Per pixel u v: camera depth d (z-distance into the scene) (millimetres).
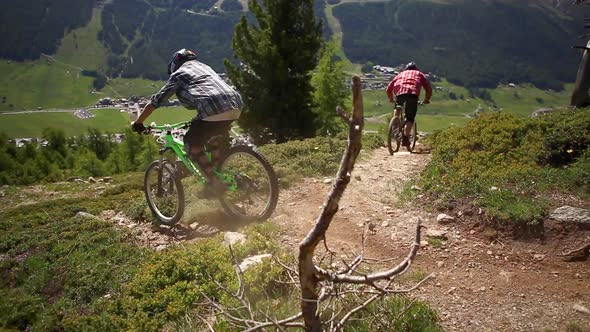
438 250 5340
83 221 6805
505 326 4047
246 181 5633
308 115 22234
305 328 2629
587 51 13398
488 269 4965
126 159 30141
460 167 7473
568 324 4020
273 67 20984
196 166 5812
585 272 4836
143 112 5480
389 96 10062
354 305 3809
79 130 155875
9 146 29891
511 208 5707
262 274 4418
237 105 5348
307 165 8234
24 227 7109
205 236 5863
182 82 5344
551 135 7668
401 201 6680
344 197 6941
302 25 21672
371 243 5508
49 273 5500
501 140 7941
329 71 26625
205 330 4031
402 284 4590
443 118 161000
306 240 2236
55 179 12805
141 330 4188
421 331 3822
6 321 4824
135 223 6590
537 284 4680
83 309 4777
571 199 5973
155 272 4902
